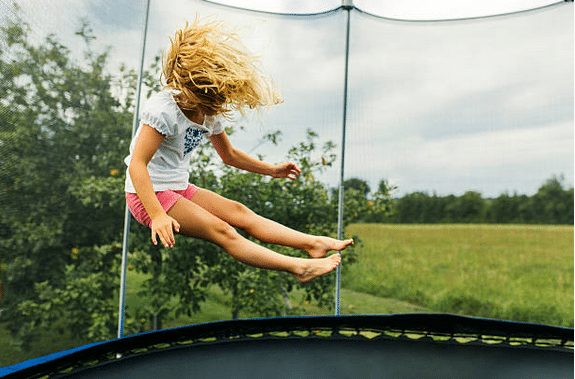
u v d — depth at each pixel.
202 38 1.92
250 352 2.77
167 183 1.98
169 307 3.52
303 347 2.87
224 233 1.94
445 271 6.34
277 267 1.97
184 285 3.56
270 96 2.00
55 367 2.37
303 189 3.91
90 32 2.89
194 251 3.58
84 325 2.96
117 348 2.64
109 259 3.11
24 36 2.53
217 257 3.66
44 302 2.73
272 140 3.80
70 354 2.43
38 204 2.68
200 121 2.05
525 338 3.01
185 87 1.89
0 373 2.29
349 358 2.71
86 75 2.90
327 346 2.90
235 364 2.57
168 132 1.85
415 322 3.19
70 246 2.87
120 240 3.17
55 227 2.78
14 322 2.58
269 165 2.46
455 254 6.39
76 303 2.90
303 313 3.96
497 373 2.52
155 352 2.70
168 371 2.43
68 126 2.83
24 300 2.63
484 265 6.48
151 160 1.98
